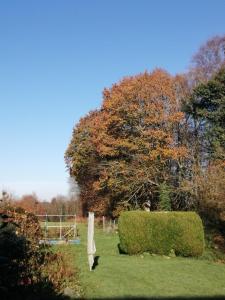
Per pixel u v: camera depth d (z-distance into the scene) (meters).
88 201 57.31
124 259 20.36
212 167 31.88
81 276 14.59
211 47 49.31
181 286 13.62
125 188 44.16
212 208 23.83
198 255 21.64
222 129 41.53
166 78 45.75
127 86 45.06
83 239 31.97
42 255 15.27
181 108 45.47
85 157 54.81
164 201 42.09
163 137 43.06
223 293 12.68
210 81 42.16
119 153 45.69
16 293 11.12
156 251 22.19
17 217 15.55
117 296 11.81
